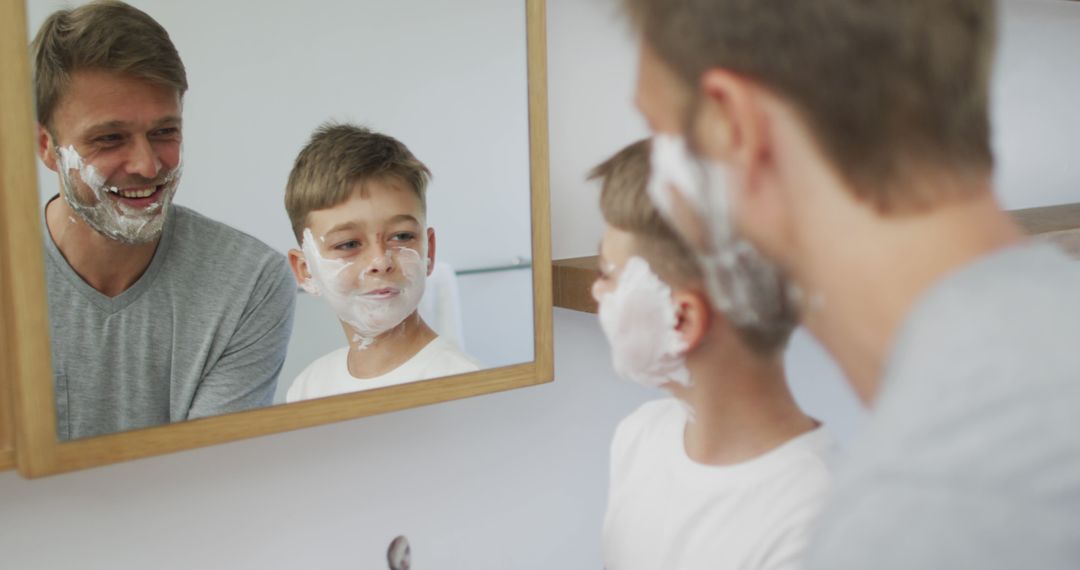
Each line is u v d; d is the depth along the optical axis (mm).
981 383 255
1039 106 991
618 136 916
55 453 732
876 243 298
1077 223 819
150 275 760
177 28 751
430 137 858
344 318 841
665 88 340
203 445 791
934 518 246
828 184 304
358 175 829
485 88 879
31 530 875
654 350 526
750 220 330
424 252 866
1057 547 235
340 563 1019
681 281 508
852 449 275
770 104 311
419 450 1051
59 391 733
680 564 541
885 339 298
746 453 511
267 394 815
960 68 289
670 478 552
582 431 1102
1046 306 261
